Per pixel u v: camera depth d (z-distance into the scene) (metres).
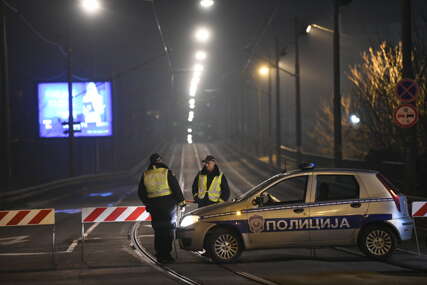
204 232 36.12
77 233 53.81
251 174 159.12
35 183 140.62
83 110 179.12
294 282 29.33
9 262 38.19
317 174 36.84
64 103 179.38
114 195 105.19
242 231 35.94
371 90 90.94
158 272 33.34
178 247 44.69
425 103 74.06
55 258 39.41
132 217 40.22
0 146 94.00
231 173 162.88
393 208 36.44
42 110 179.75
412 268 33.06
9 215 38.34
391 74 85.81
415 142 55.16
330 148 149.75
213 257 36.03
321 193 36.88
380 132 90.06
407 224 36.53
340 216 36.12
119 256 39.78
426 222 50.09
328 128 152.00
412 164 55.12
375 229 36.12
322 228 36.03
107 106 179.12
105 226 58.84
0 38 93.62
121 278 31.59
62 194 109.00
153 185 37.16
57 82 179.50
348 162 103.19
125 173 160.62
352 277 30.39
